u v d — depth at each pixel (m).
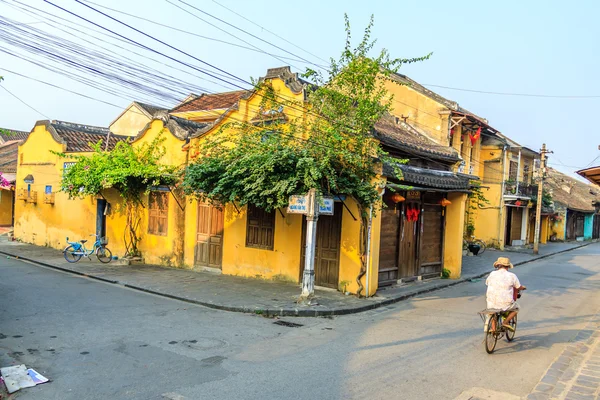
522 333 9.01
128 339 7.87
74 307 10.01
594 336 8.83
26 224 21.78
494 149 26.94
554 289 14.41
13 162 27.27
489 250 26.20
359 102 11.26
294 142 11.49
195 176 12.32
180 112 22.44
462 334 8.80
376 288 12.07
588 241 41.03
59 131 20.69
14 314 9.21
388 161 11.17
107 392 5.72
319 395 5.79
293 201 10.95
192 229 15.38
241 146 11.94
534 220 32.53
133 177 15.64
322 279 12.64
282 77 12.88
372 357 7.32
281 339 8.24
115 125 25.91
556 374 6.66
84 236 18.80
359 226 11.83
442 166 15.31
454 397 5.82
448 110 21.61
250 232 14.09
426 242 15.17
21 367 6.35
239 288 12.37
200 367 6.66
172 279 13.60
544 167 25.86
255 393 5.80
